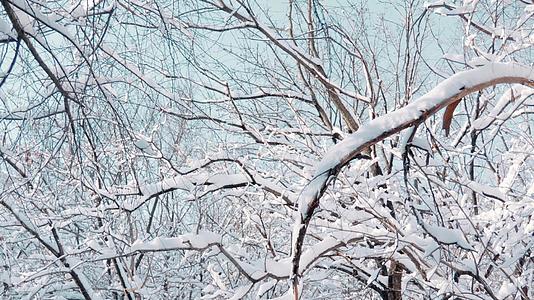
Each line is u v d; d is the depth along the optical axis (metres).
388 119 3.20
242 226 7.77
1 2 3.33
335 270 7.29
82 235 7.96
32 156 4.36
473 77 3.22
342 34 7.46
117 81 4.70
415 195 5.85
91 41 3.77
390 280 6.70
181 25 4.62
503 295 5.53
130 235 7.33
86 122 3.80
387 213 5.86
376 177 6.16
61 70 3.81
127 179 7.05
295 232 3.38
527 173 7.63
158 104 5.45
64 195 6.41
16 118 3.85
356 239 5.58
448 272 5.30
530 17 5.40
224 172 6.97
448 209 5.77
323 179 3.19
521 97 5.68
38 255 6.73
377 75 7.66
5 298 6.61
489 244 5.70
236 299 5.37
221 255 5.96
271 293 7.84
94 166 4.83
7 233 7.16
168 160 6.21
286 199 6.63
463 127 7.22
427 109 3.15
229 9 7.04
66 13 3.80
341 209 5.96
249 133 7.21
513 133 6.79
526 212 5.54
